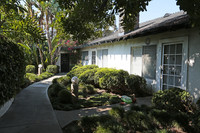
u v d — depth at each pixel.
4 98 3.09
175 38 4.89
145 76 6.45
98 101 4.89
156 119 3.00
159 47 5.59
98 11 3.92
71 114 3.64
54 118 3.17
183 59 4.63
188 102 3.68
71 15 4.26
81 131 2.73
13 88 3.76
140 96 5.83
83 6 3.78
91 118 2.91
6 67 3.11
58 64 16.48
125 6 3.01
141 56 6.70
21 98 4.79
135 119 2.89
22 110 3.63
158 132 2.51
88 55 13.05
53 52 13.59
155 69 5.90
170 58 5.22
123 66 7.91
